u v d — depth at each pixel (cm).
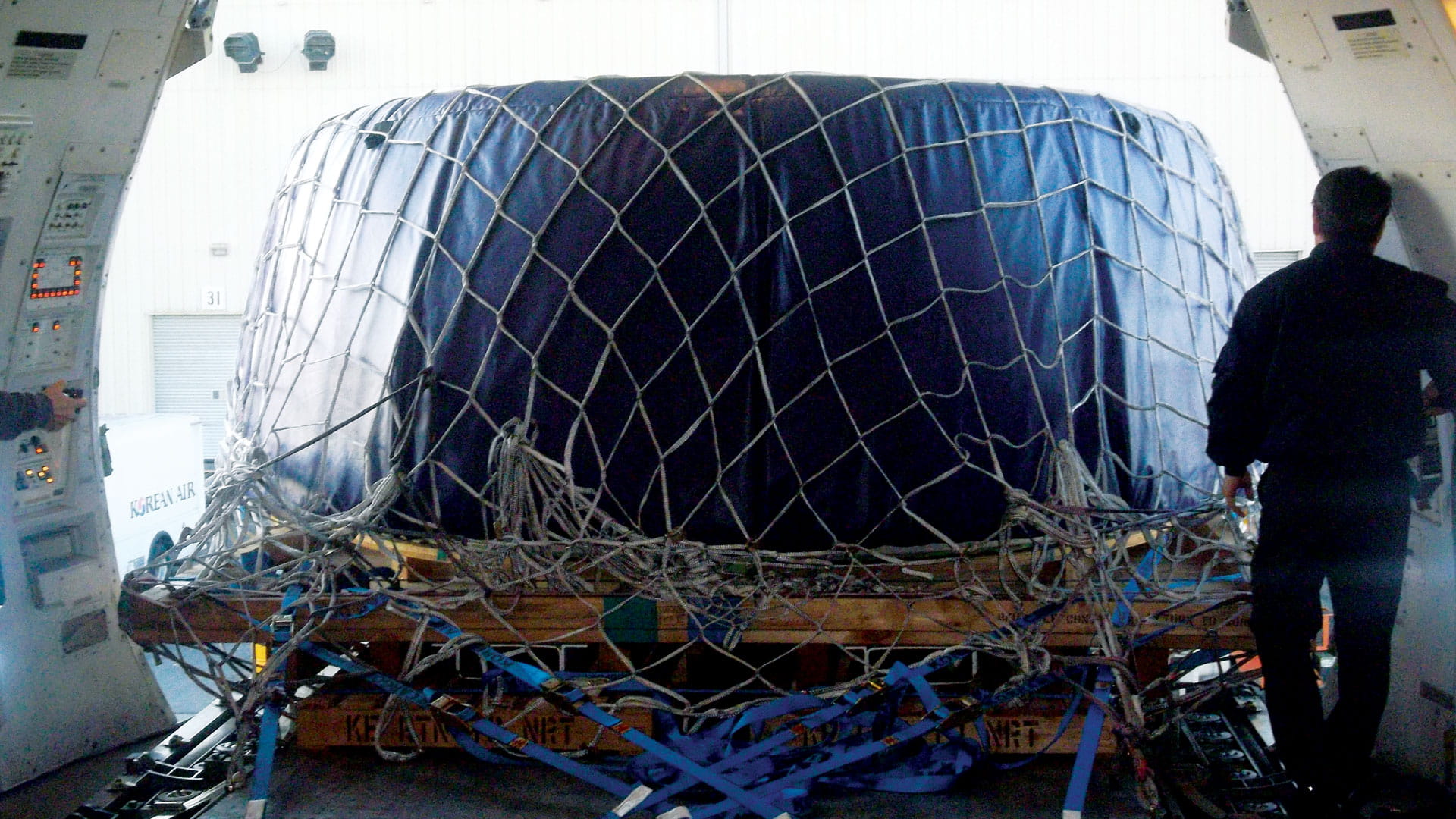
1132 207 391
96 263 421
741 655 375
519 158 368
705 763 331
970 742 338
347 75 1304
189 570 393
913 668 333
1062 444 355
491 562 345
